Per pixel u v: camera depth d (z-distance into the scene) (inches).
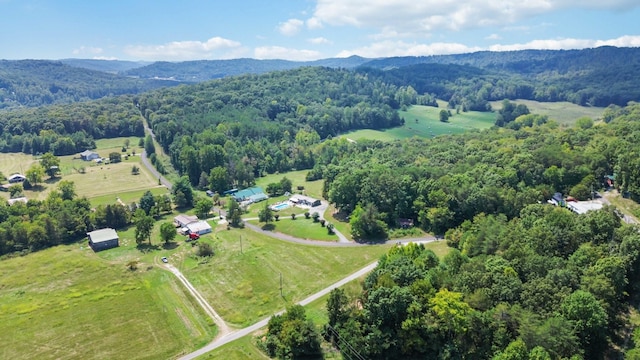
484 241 4195.4
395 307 3262.8
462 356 3122.5
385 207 5999.0
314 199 7165.4
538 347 2726.4
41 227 5654.5
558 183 5664.4
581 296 2960.1
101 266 5019.7
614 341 3061.0
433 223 5565.9
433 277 3570.4
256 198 7608.3
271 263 4968.0
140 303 4212.6
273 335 3506.4
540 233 3880.4
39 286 4581.7
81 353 3469.5
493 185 5565.9
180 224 6323.8
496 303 3228.3
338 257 5068.9
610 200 5162.4
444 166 6737.2
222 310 4055.1
